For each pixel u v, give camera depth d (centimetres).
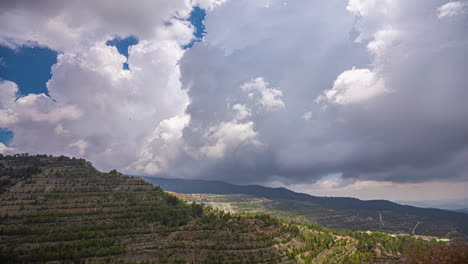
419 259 14388
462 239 13562
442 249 13625
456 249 13138
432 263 13488
